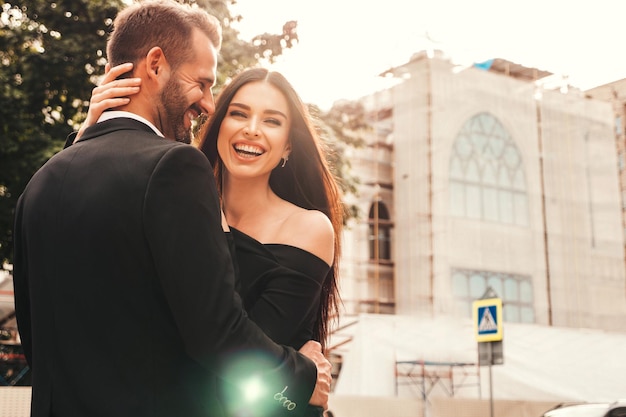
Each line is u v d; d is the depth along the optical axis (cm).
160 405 145
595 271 3512
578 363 2270
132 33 172
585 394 2198
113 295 147
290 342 188
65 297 151
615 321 3469
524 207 3531
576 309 3462
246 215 208
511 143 3572
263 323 184
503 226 3459
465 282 3338
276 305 186
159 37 170
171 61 171
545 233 3509
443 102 3450
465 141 3481
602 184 3547
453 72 3488
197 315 144
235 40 1230
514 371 2256
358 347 2348
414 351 2453
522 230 3494
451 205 3394
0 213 1273
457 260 3341
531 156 3572
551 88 3591
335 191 230
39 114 1348
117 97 168
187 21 173
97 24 1320
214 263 148
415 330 2492
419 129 3447
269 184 227
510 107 3578
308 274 192
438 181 3388
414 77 3462
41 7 1312
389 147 3581
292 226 198
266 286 191
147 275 147
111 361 146
